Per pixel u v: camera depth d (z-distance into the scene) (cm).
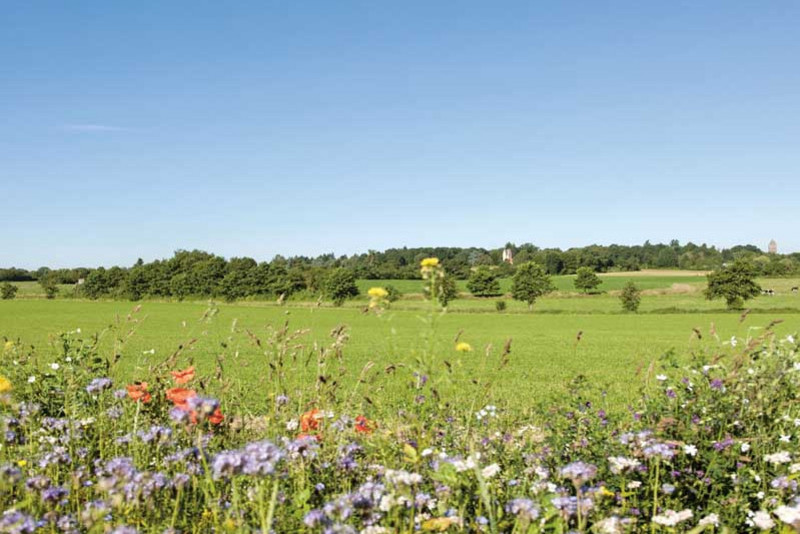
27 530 284
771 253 16438
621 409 807
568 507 324
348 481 412
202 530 357
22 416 480
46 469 424
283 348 554
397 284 12194
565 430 546
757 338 552
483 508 379
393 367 540
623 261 16362
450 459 395
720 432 506
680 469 470
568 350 3572
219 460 270
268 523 281
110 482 327
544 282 9700
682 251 17400
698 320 6681
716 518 363
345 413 528
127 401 581
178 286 11112
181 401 479
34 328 5047
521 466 473
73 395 629
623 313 8306
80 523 342
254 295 10544
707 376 561
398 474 331
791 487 417
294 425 496
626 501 423
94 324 5547
